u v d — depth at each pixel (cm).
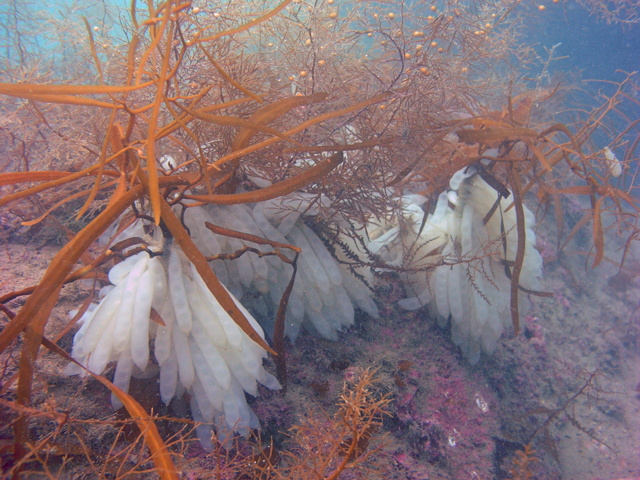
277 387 212
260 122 206
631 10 517
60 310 226
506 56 333
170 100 160
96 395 188
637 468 416
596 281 660
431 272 328
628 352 584
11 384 167
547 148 366
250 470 191
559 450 413
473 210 323
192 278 205
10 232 281
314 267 262
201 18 279
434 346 327
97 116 301
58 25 379
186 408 203
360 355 288
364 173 286
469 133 269
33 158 351
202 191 247
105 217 158
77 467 164
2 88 126
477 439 307
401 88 260
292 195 260
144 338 180
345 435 221
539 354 441
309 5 276
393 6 296
